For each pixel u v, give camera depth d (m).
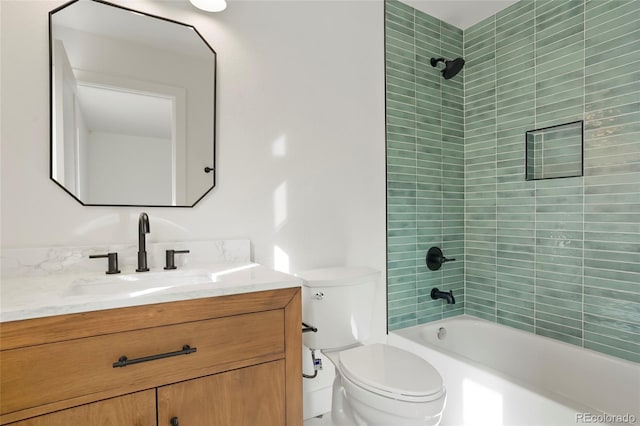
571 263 1.98
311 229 1.88
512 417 1.46
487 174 2.43
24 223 1.24
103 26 1.38
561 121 2.01
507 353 2.15
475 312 2.51
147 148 1.45
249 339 1.09
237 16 1.67
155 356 0.93
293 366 1.17
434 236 2.41
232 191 1.65
